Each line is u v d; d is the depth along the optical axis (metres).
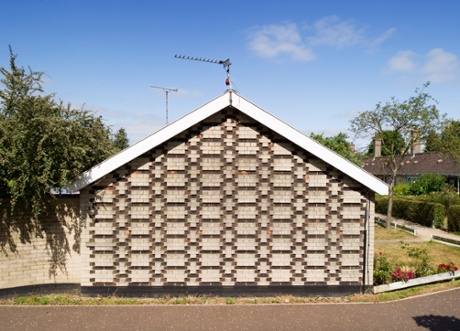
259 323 8.01
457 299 9.53
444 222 22.58
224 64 9.34
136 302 9.10
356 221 9.60
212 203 9.40
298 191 9.50
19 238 9.55
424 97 22.78
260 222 9.46
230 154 9.41
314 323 8.03
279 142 9.47
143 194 9.31
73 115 10.12
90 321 8.05
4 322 7.98
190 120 9.09
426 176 33.91
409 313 8.61
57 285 9.81
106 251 9.30
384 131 25.00
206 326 7.84
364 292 9.68
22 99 9.05
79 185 8.88
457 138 24.20
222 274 9.44
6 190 9.20
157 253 9.35
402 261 14.13
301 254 9.52
